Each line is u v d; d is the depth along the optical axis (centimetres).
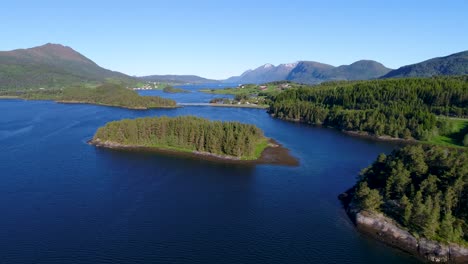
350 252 9025
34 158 16712
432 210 9281
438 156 10988
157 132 19962
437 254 8694
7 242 9081
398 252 9031
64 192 12406
